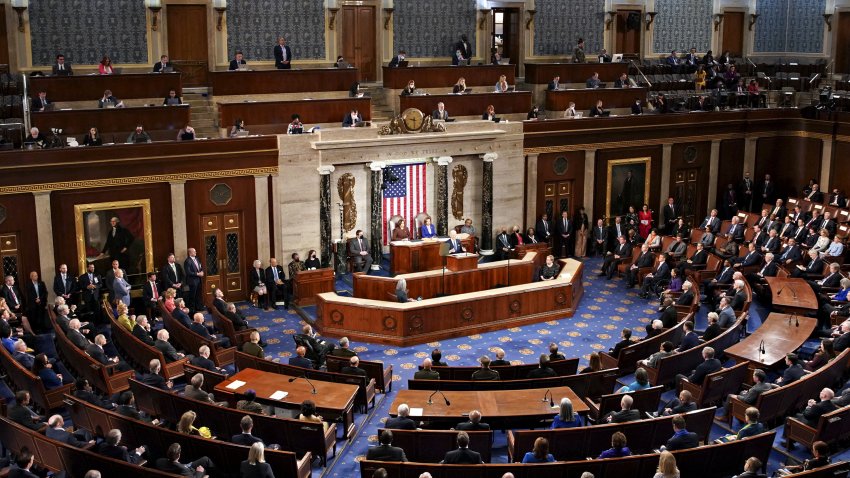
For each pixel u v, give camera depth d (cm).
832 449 1402
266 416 1345
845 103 2878
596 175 2752
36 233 2059
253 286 2270
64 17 2445
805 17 3431
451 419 1383
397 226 2447
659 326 1823
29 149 2008
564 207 2733
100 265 2153
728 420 1520
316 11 2761
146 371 1736
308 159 2314
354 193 2438
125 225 2164
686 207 2936
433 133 2448
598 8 3180
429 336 2019
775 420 1523
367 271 2416
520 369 1605
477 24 3002
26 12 2383
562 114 2775
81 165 2064
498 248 2556
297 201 2328
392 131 2411
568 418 1320
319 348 1762
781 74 3334
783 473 1227
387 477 1162
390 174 2459
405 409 1312
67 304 2042
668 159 2852
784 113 2977
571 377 1529
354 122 2436
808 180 2962
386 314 1992
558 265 2328
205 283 2283
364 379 1565
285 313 2230
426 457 1299
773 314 1903
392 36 2873
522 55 3062
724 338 1739
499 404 1417
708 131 2894
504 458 1415
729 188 2919
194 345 1806
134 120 2239
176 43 2597
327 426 1412
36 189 2034
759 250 2402
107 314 1914
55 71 2334
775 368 1722
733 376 1566
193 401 1388
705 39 3419
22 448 1155
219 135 2380
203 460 1207
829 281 2119
